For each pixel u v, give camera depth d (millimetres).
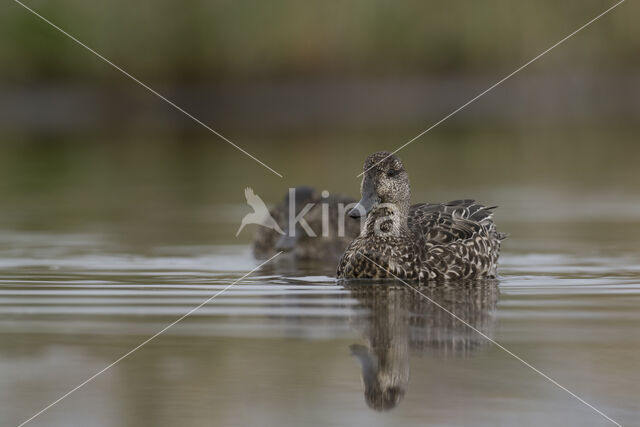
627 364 14906
